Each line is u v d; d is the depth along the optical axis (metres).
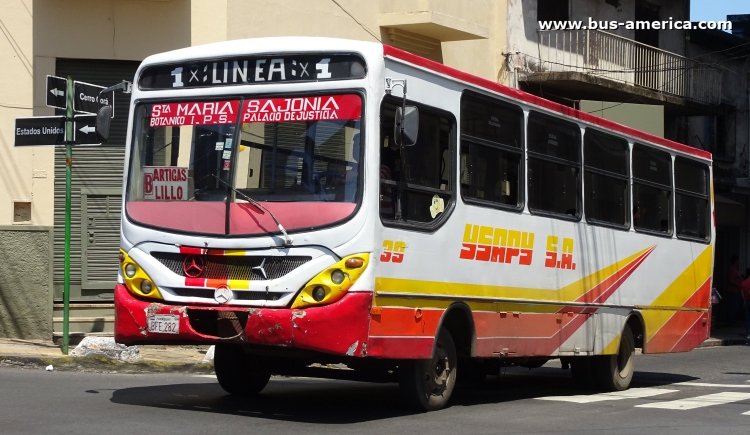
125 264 10.12
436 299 10.52
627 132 14.85
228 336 9.59
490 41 24.64
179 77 10.29
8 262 16.20
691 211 16.88
